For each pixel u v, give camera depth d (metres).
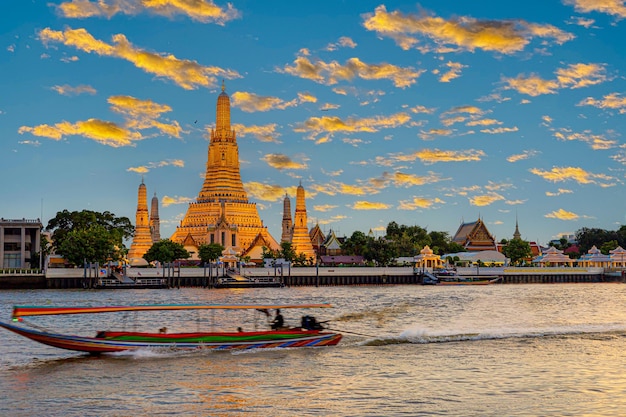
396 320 95.00
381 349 65.12
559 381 51.50
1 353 61.81
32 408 44.06
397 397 46.66
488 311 112.31
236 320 90.88
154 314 98.56
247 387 49.50
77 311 61.31
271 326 77.00
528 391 48.44
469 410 43.53
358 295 157.25
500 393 47.88
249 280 197.62
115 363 57.72
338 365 57.34
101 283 182.00
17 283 179.12
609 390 48.81
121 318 93.38
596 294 165.00
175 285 192.38
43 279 181.62
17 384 50.47
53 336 59.84
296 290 183.12
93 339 60.66
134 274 198.88
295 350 64.25
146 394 47.50
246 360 59.31
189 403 45.09
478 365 57.62
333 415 42.38
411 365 57.50
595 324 87.00
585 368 56.34
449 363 58.41
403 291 179.00
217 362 58.28
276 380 51.69
